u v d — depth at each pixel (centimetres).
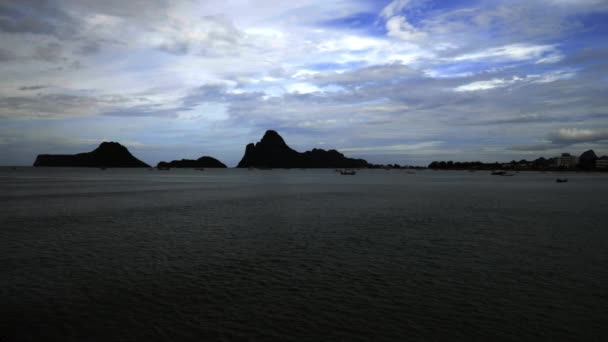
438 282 2061
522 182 15825
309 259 2516
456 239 3159
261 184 12875
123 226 3784
